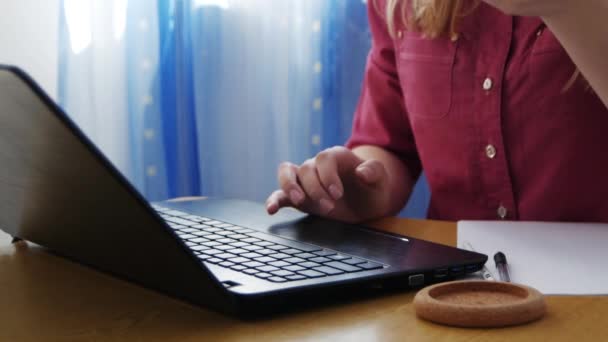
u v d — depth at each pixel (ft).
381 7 3.84
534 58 3.15
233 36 5.81
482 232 2.60
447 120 3.45
